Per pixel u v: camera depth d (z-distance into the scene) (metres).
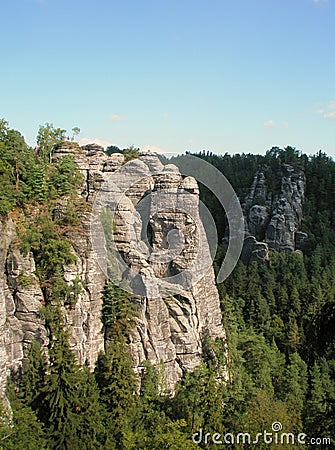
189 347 60.50
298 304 99.69
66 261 52.72
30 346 49.47
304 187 160.38
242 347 74.38
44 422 45.78
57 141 64.81
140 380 55.03
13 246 50.72
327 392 65.44
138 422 48.72
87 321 53.94
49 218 55.66
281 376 70.81
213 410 48.72
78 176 62.41
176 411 51.44
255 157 176.62
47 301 51.59
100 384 51.66
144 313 57.62
